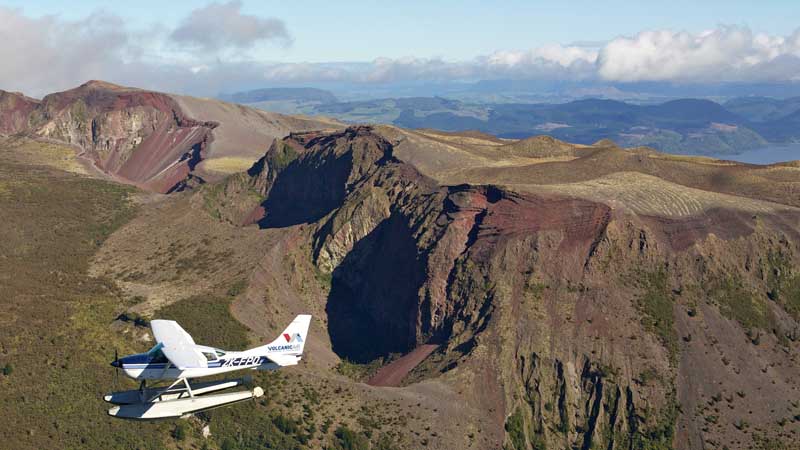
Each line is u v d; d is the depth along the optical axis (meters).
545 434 101.44
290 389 101.75
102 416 90.25
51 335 108.56
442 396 103.19
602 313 114.19
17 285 131.25
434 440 94.88
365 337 139.50
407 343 129.75
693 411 102.12
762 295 122.38
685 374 106.75
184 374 54.19
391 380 116.75
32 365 98.31
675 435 99.75
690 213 129.75
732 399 103.94
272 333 128.50
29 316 114.00
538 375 107.19
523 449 98.12
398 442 94.00
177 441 88.44
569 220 126.38
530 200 129.62
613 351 108.81
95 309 122.31
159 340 54.25
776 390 106.31
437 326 126.25
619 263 121.75
